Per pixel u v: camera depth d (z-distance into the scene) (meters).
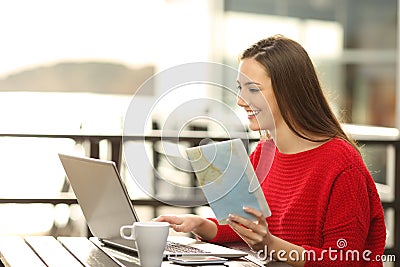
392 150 5.85
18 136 5.09
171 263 2.46
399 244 5.55
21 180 6.75
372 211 2.73
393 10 7.30
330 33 7.39
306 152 2.80
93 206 2.70
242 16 7.34
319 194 2.72
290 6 7.36
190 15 7.30
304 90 2.76
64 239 2.92
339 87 7.39
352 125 7.36
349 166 2.69
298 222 2.76
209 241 2.98
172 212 6.27
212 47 7.30
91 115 7.09
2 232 6.02
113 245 2.75
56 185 6.73
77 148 6.47
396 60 7.29
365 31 7.37
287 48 2.76
